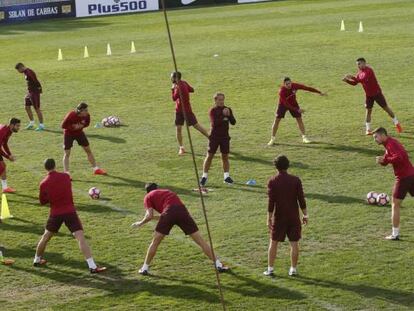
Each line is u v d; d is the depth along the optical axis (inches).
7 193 1932.8
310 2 5797.2
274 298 1311.5
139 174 2039.9
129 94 3004.4
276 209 1376.7
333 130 2358.5
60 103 2913.4
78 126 2015.3
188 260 1485.0
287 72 3250.5
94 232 1644.9
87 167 2121.1
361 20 4630.9
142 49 4065.0
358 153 2134.6
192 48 3993.6
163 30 4771.2
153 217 1429.6
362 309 1262.3
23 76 3481.8
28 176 2069.4
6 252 1558.8
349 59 3440.0
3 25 5615.2
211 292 1346.0
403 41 3806.6
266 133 2365.9
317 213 1704.0
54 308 1310.3
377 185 1875.0
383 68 3206.2
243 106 2721.5
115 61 3715.6
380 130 1531.7
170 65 3533.5
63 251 1552.7
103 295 1353.3
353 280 1366.9
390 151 1521.9
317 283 1362.0
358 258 1460.4
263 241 1565.0
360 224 1631.4
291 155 2143.2
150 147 2287.2
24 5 5738.2
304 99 2770.7
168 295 1342.3
